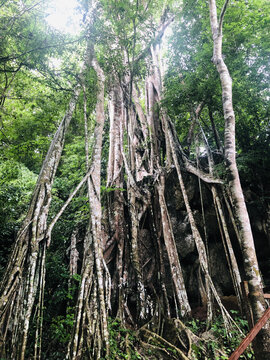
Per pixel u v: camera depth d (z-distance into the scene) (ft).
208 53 31.91
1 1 23.68
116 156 32.14
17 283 15.72
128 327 20.70
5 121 34.94
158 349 17.38
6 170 32.40
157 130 38.99
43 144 34.60
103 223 26.71
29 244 17.35
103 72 28.19
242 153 32.73
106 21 27.22
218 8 32.65
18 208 35.83
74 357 14.26
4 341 13.85
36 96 31.68
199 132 38.58
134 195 28.84
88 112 29.48
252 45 31.91
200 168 32.12
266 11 30.81
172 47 37.22
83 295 17.20
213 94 32.37
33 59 22.22
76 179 38.55
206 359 16.34
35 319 18.80
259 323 8.73
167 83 35.94
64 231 29.89
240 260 29.73
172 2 40.98
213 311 22.06
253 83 30.99
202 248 24.98
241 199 15.67
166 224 27.27
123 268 24.80
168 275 26.71
